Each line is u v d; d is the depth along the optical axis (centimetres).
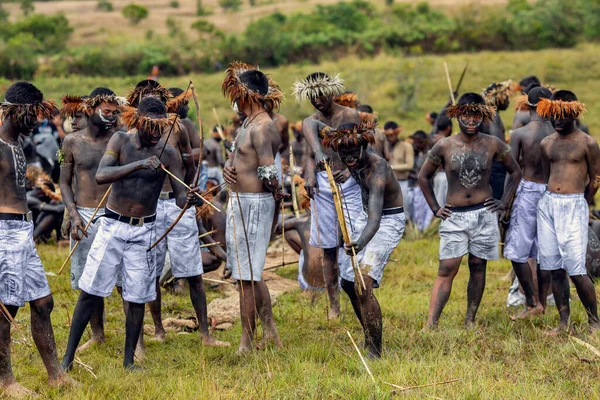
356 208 1288
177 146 1208
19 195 934
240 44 6775
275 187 1068
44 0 13288
